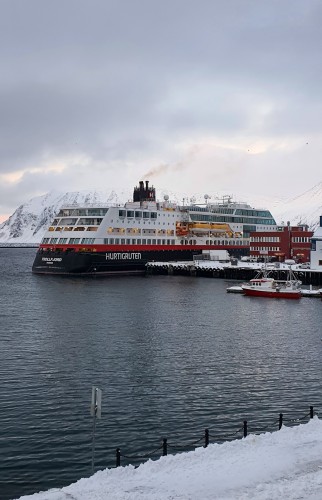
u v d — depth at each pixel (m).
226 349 58.44
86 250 157.62
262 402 40.50
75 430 34.88
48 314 82.69
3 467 29.50
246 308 91.62
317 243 137.38
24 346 59.09
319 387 44.31
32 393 42.38
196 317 80.81
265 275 131.00
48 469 29.36
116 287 125.25
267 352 57.16
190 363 52.03
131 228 167.25
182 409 38.94
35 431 34.66
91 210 161.62
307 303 99.50
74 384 44.91
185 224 185.62
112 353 55.88
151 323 74.75
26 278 150.38
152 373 48.38
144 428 35.28
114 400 40.84
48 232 165.88
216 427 35.50
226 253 189.88
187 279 150.25
